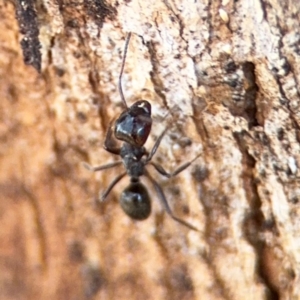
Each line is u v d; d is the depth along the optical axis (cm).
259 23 9
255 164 9
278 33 9
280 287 9
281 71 9
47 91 9
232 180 9
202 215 9
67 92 9
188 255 9
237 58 9
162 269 9
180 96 9
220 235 9
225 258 9
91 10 9
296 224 9
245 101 9
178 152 9
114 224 9
